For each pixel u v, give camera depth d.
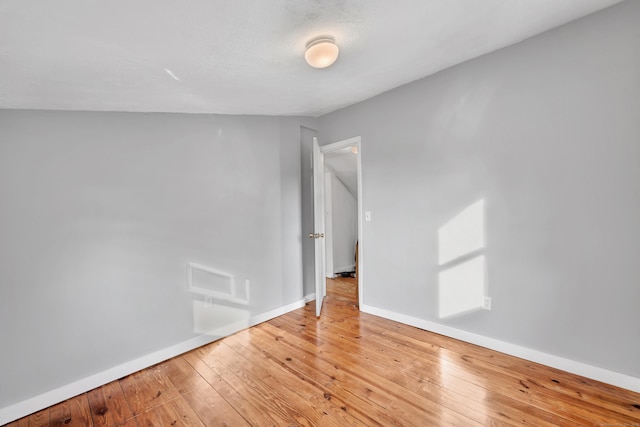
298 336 2.68
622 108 1.78
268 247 3.09
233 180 2.79
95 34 1.20
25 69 1.35
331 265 4.93
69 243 1.90
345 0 1.39
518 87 2.15
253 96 2.41
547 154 2.05
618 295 1.82
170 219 2.36
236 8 1.27
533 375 1.99
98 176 2.01
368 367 2.14
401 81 2.68
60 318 1.86
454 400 1.76
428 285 2.72
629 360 1.80
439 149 2.59
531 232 2.13
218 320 2.67
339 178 5.07
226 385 1.97
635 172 1.75
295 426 1.59
